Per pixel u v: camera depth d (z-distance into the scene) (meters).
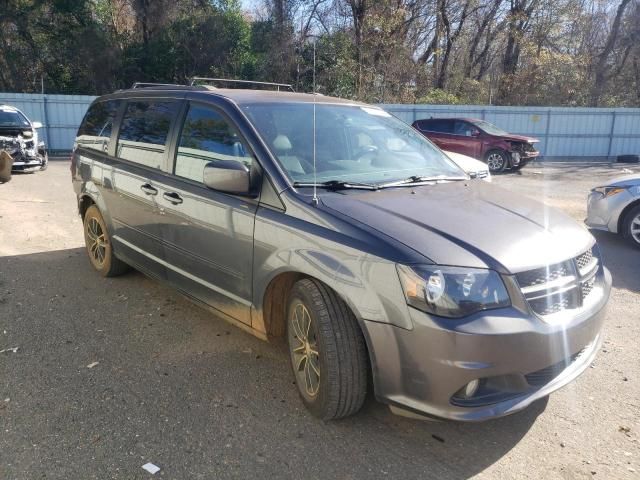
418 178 3.88
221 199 3.74
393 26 29.22
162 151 4.46
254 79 29.38
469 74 35.00
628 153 23.64
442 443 3.13
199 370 3.90
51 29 31.00
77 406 3.43
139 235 4.79
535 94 31.53
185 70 32.84
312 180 3.54
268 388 3.67
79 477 2.79
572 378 3.03
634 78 33.12
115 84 32.22
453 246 2.89
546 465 2.96
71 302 5.11
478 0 31.50
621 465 2.97
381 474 2.86
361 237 2.98
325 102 4.43
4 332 4.46
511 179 15.75
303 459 2.97
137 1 32.44
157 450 3.02
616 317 5.00
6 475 2.79
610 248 7.66
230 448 3.05
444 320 2.71
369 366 3.12
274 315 3.60
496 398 2.83
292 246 3.24
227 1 34.09
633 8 32.47
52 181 12.48
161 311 4.93
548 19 31.92
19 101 21.27
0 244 6.98
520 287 2.84
